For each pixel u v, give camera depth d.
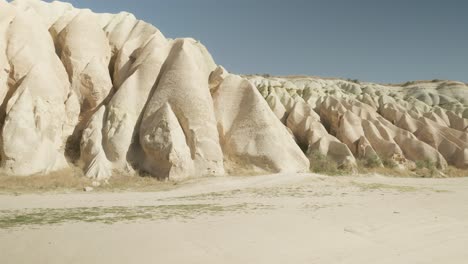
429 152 33.25
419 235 8.82
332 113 37.28
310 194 15.87
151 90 24.11
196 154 21.73
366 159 30.44
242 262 6.31
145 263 6.08
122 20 29.16
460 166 33.97
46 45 23.83
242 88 25.86
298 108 36.69
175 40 27.00
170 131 20.55
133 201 14.10
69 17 27.41
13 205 12.71
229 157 23.73
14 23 23.16
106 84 24.53
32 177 18.06
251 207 12.17
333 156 29.75
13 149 18.58
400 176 28.55
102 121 22.20
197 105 22.45
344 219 10.32
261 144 23.48
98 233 7.93
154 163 20.94
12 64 22.08
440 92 73.25
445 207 13.30
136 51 26.73
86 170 19.67
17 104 19.50
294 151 24.77
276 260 6.49
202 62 27.31
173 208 11.91
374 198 15.06
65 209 11.73
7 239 7.29
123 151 21.09
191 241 7.45
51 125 21.03
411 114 42.53
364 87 70.81
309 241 7.81
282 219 10.02
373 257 6.89
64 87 23.72
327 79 82.31
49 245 6.91
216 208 11.91
